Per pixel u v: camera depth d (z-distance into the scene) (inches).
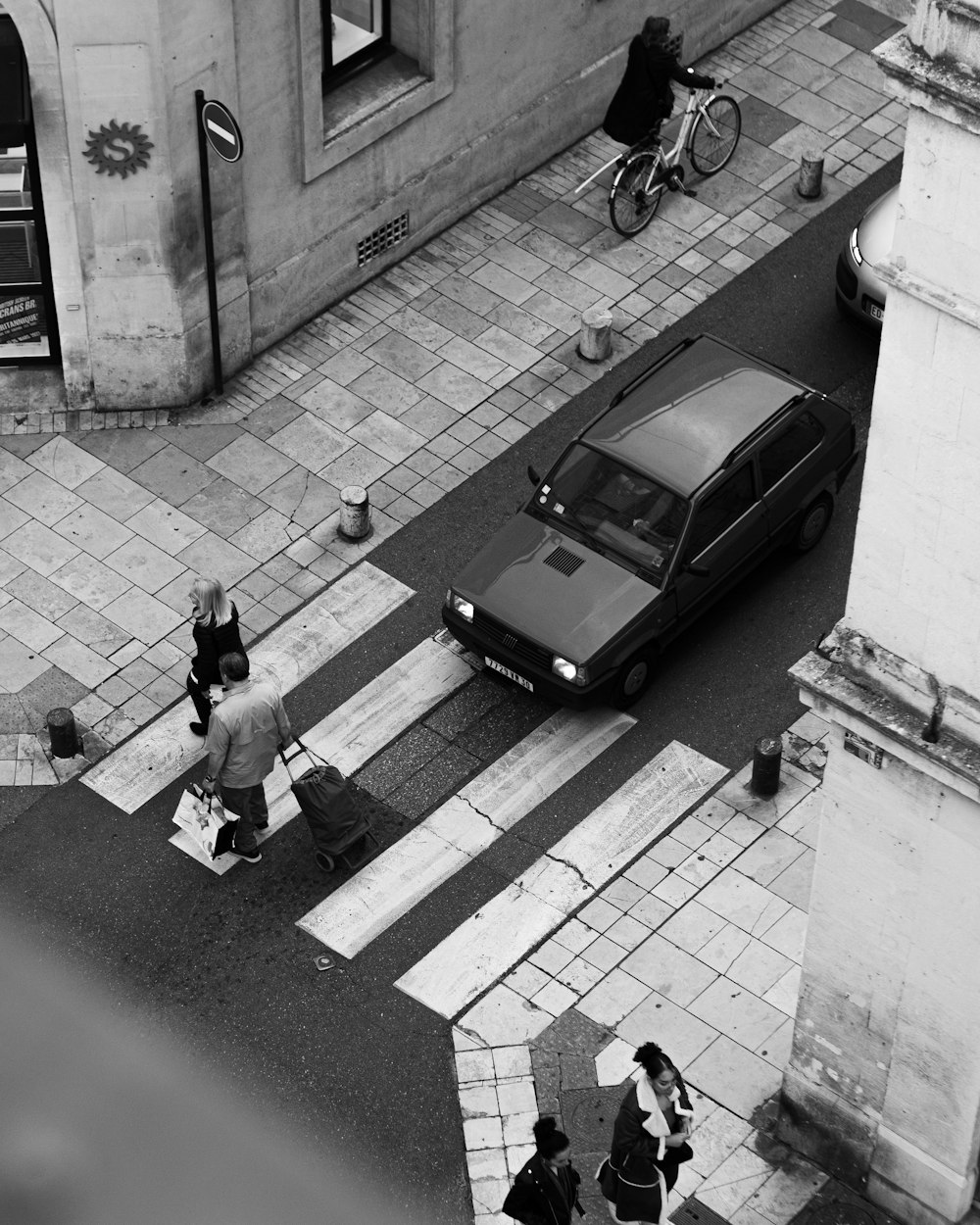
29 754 673.0
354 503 728.3
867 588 438.6
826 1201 551.2
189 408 786.2
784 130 907.4
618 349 815.1
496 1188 562.6
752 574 727.1
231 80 722.2
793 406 704.4
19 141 717.3
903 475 414.3
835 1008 517.0
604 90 894.4
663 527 675.4
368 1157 571.8
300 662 700.7
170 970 617.3
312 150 768.9
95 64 687.1
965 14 348.5
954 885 464.4
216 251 755.4
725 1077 581.3
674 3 900.0
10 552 733.3
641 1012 599.8
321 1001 608.4
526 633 660.1
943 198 373.1
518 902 631.2
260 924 627.5
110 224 729.0
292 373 800.3
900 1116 523.2
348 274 826.2
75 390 776.9
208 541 739.4
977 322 380.2
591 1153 567.2
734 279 844.6
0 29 713.6
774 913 625.3
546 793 661.3
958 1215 532.1
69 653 702.5
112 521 744.3
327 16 782.5
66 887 638.5
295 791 626.2
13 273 756.0
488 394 796.0
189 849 647.1
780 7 964.6
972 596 417.7
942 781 443.8
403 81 804.6
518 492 761.0
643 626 665.6
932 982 486.3
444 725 681.6
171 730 681.0
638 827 651.5
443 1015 602.9
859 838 476.4
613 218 841.5
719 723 682.2
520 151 872.9
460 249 852.6
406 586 727.1
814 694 454.9
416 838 649.0
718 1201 551.8
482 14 808.3
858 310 798.5
